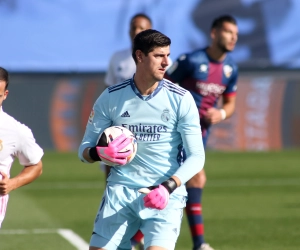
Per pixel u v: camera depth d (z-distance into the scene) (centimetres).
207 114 2581
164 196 1570
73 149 5584
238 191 4088
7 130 1662
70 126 5550
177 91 1689
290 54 5859
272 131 5681
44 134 5541
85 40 5675
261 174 4712
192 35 5716
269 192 4044
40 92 5534
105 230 1697
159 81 1697
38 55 5634
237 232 2928
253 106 5653
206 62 2616
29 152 1717
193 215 2459
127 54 2912
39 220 3216
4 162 1691
